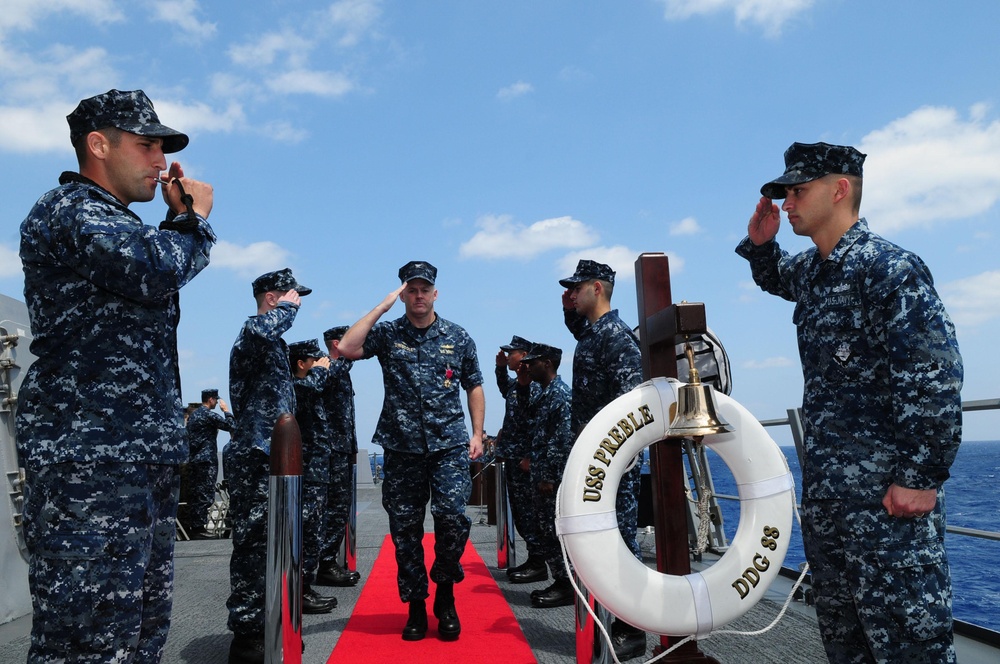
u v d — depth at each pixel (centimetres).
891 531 226
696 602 238
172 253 223
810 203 254
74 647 207
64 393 217
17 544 496
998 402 329
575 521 242
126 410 221
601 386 425
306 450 549
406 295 466
